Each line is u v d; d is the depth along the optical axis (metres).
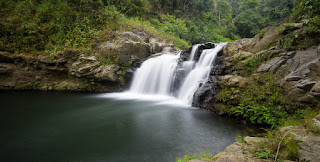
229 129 5.59
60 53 11.23
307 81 5.13
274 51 7.02
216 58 9.80
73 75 11.46
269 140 3.42
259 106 6.00
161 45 15.04
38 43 11.69
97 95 10.76
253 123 5.90
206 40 22.53
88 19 13.50
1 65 10.41
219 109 7.06
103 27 13.73
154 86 11.33
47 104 8.45
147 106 8.37
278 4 31.88
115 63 11.38
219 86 7.81
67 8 13.28
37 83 11.09
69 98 9.75
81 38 12.28
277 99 5.79
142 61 12.65
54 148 4.32
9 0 12.30
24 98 9.32
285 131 3.49
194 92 8.48
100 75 10.90
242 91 6.96
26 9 12.45
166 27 19.91
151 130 5.50
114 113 7.23
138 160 3.84
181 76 10.30
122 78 11.55
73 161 3.78
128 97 10.40
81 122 6.15
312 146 2.74
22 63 10.95
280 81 5.95
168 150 4.28
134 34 13.43
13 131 5.29
